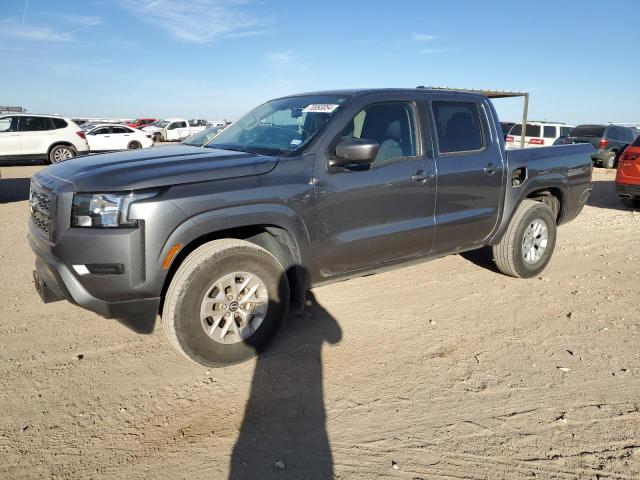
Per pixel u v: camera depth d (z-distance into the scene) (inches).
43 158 652.7
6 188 486.9
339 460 100.6
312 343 149.5
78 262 118.6
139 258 118.3
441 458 101.3
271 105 182.1
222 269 126.9
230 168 130.0
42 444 105.3
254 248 132.7
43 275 131.5
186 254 131.9
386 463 99.7
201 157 137.9
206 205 123.7
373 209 153.9
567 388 126.8
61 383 128.3
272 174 135.0
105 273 118.4
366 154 134.2
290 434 108.8
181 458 101.4
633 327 163.2
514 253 198.4
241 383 128.3
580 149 221.8
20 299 182.9
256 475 96.6
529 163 197.6
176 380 129.7
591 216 365.7
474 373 134.0
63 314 170.1
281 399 121.6
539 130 778.8
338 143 147.4
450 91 180.1
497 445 105.2
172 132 1362.0
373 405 119.2
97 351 145.1
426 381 129.9
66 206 119.4
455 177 172.4
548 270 224.4
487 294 191.9
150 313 125.5
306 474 96.8
